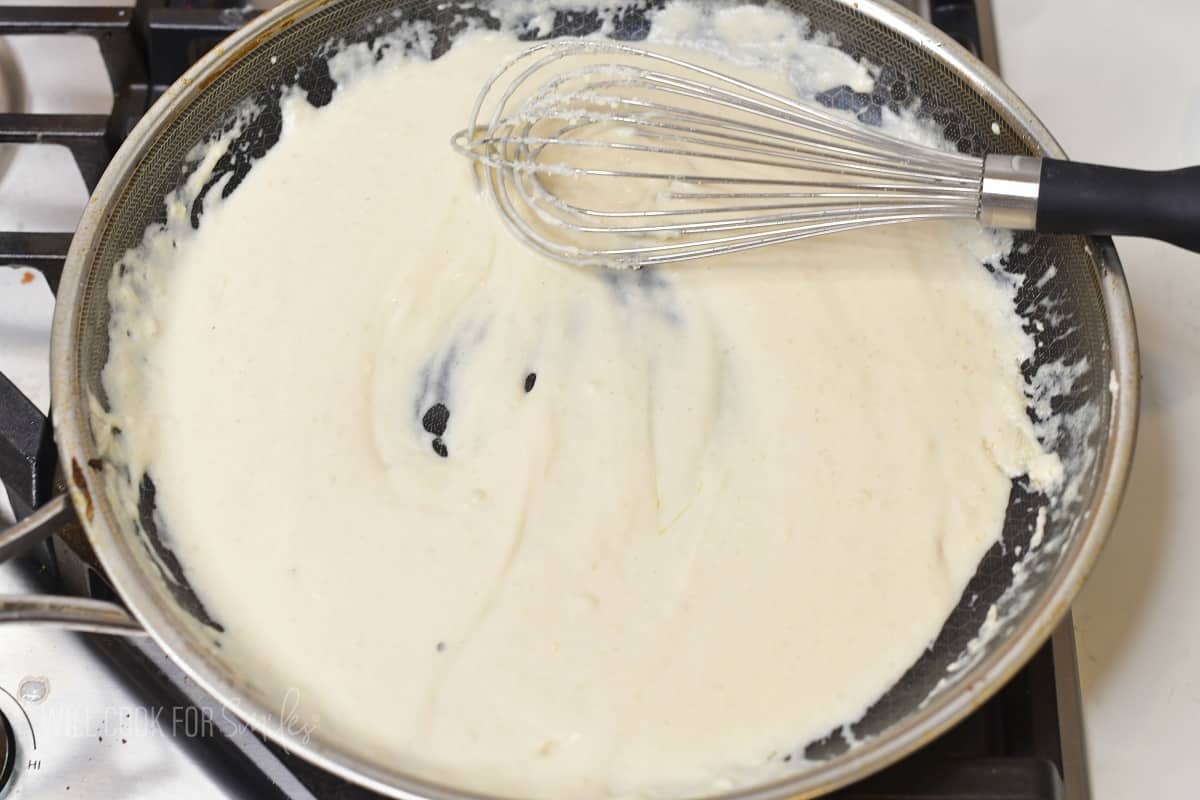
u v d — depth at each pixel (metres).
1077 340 0.73
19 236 0.74
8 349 0.76
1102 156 0.83
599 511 0.72
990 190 0.70
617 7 0.83
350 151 0.80
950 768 0.66
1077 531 0.68
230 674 0.65
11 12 0.78
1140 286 0.79
